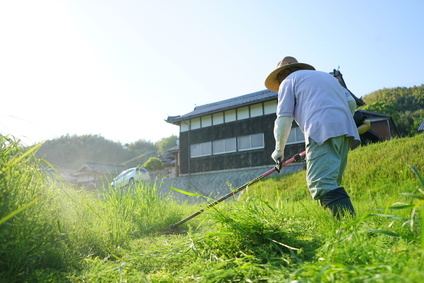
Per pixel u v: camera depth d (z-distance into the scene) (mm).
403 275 807
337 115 2412
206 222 2789
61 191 2129
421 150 6676
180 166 20562
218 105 22391
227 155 18672
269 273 1247
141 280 1400
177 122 21094
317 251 1456
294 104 2658
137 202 4008
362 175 6543
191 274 1479
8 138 1627
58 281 1384
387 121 22188
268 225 1774
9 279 1271
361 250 1206
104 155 91500
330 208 2258
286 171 15422
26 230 1407
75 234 1991
